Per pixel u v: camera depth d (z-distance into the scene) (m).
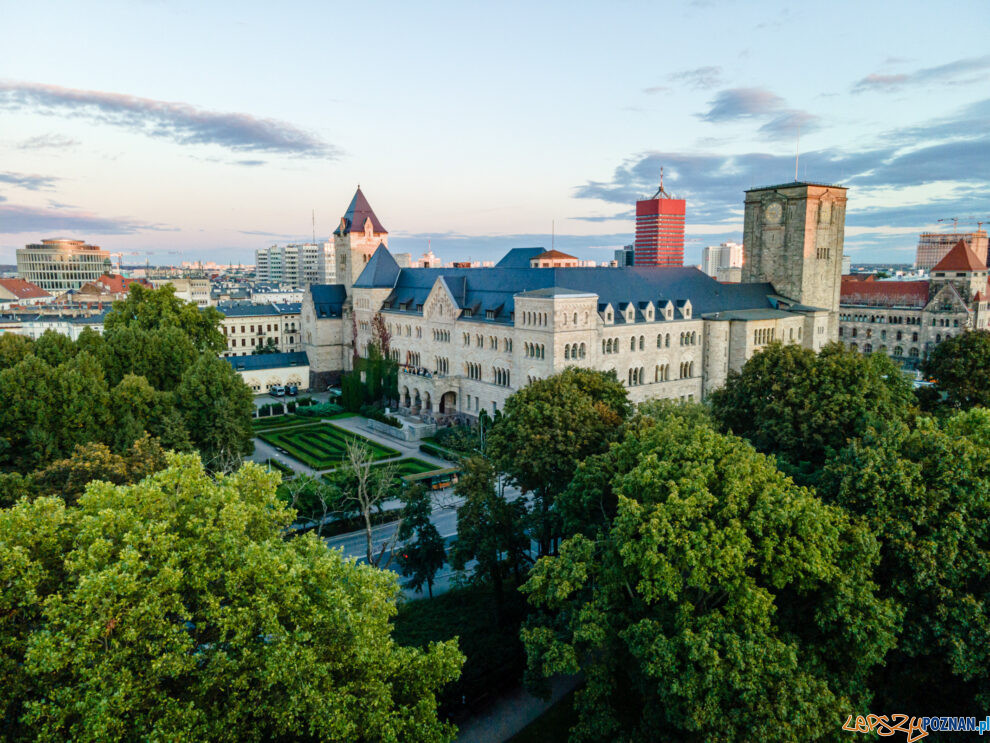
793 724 33.84
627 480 44.66
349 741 31.20
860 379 69.00
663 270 132.62
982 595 41.59
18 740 27.03
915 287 197.25
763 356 77.88
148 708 28.06
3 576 28.62
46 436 73.12
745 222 149.88
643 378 121.81
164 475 36.72
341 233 179.88
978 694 39.53
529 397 72.25
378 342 159.75
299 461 111.88
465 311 131.75
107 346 96.25
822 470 54.59
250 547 32.62
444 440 117.38
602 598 41.44
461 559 61.28
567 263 188.12
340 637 33.38
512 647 55.09
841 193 143.88
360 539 80.75
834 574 38.59
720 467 42.69
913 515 43.03
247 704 30.64
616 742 40.19
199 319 124.12
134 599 29.16
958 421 53.12
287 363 171.50
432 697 35.69
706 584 36.94
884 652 37.75
